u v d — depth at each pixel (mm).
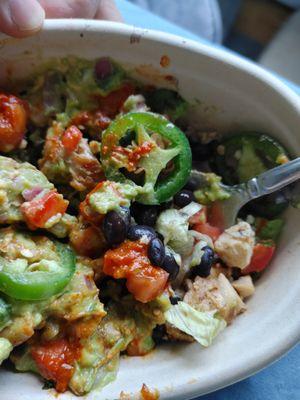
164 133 140
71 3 145
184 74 144
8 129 137
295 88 208
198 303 135
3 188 127
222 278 140
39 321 121
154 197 137
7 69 141
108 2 166
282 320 130
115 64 143
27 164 135
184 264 140
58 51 139
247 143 147
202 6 297
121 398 121
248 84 141
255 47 349
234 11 347
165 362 130
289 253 143
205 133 154
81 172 140
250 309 140
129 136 140
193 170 150
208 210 148
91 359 126
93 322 126
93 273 131
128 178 139
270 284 142
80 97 146
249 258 142
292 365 149
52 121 146
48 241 130
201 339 129
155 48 140
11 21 129
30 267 124
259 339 129
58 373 123
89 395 122
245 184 145
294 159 140
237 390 144
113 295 135
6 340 118
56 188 142
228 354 127
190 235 141
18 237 128
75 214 141
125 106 145
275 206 146
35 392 121
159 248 129
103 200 129
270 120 144
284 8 349
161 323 132
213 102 148
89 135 148
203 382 122
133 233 131
